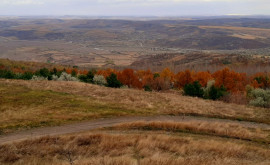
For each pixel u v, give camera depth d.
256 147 18.14
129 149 16.28
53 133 20.34
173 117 27.41
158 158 13.75
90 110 27.52
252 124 26.64
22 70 68.69
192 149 16.47
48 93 33.41
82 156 15.09
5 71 51.03
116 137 18.20
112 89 39.59
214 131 21.91
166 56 162.00
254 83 54.62
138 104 31.48
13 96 30.47
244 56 126.94
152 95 37.41
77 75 53.50
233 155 16.05
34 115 24.56
